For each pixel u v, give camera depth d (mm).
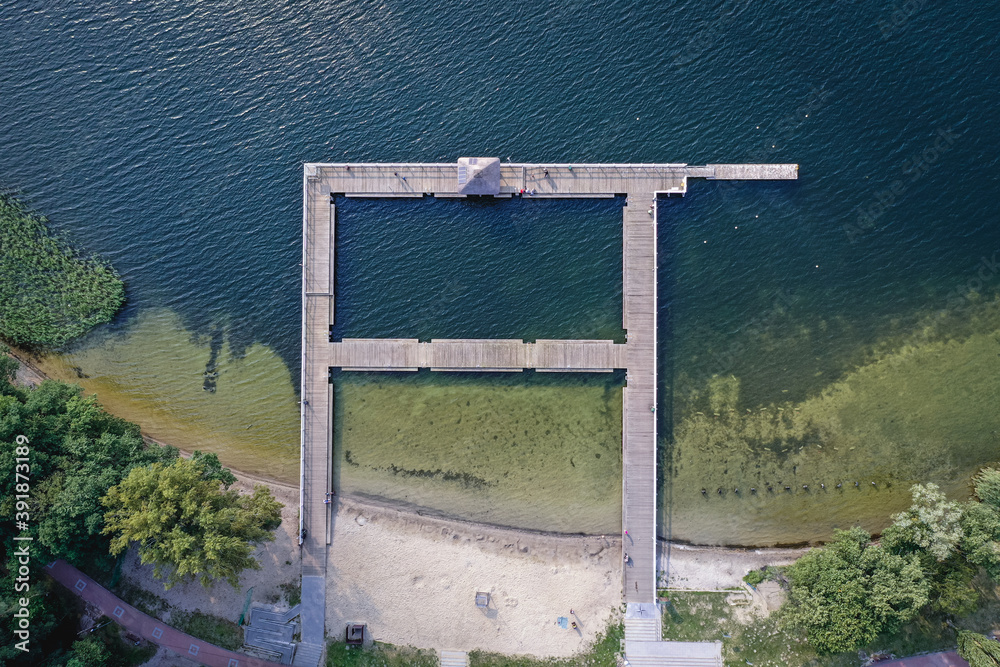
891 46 48188
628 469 45688
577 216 47688
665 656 44594
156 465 39688
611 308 47125
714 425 46656
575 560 45781
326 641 45188
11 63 49344
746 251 47406
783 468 46375
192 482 39750
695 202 47562
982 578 44406
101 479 40062
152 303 48500
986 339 46531
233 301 48312
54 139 49219
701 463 46500
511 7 49469
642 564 45250
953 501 41938
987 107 47500
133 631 44812
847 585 40688
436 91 49094
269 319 48188
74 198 48969
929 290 46938
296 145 48906
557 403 46781
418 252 47875
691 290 47375
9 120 49344
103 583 44938
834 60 48250
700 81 48531
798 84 48219
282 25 49594
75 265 48656
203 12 49750
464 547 46094
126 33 49625
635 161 48094
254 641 45156
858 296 47031
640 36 49031
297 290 48188
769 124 48031
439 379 47219
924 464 46125
